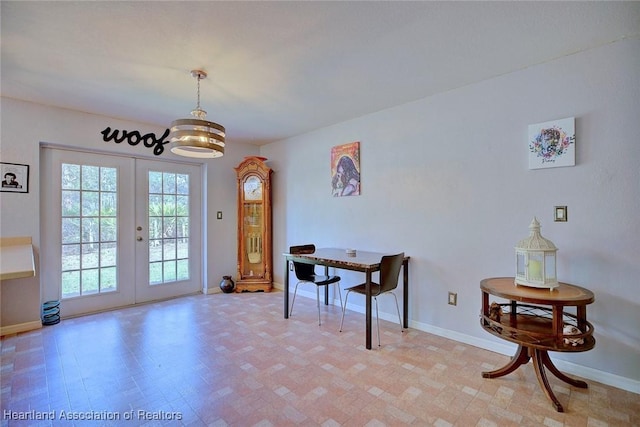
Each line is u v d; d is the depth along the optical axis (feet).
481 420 5.88
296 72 8.32
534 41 6.89
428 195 10.14
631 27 6.35
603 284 7.11
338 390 6.85
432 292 10.07
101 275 12.39
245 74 8.41
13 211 10.11
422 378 7.33
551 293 6.48
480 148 8.98
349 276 12.75
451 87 9.39
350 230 12.57
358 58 7.62
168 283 14.23
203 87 9.24
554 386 6.98
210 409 6.20
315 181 13.98
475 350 8.83
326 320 11.27
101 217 12.37
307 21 6.13
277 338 9.63
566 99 7.55
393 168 11.09
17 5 5.54
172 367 7.82
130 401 6.45
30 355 8.43
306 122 12.80
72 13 5.81
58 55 7.38
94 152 12.14
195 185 15.11
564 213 7.59
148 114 11.73
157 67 7.98
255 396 6.63
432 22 6.19
